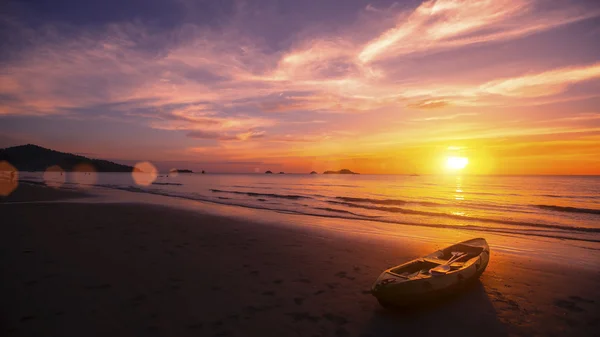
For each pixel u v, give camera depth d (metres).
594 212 22.56
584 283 7.88
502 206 26.30
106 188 48.50
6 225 14.20
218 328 5.54
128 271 8.38
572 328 5.67
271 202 28.92
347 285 7.63
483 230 15.49
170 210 20.70
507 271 8.83
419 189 52.19
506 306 6.54
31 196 29.53
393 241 12.59
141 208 21.36
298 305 6.50
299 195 37.88
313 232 14.19
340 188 55.47
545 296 7.07
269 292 7.16
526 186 61.19
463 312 6.26
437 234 14.32
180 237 12.55
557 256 10.57
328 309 6.33
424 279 6.24
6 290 7.00
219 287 7.41
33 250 10.14
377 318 5.97
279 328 5.55
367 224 16.86
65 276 7.92
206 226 15.08
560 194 39.75
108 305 6.36
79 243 11.20
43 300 6.54
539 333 5.50
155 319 5.83
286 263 9.36
